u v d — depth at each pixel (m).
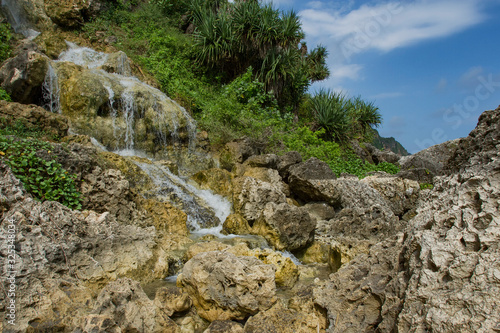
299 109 19.70
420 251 3.23
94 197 6.39
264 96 15.61
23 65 9.51
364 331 3.43
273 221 7.48
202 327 4.52
